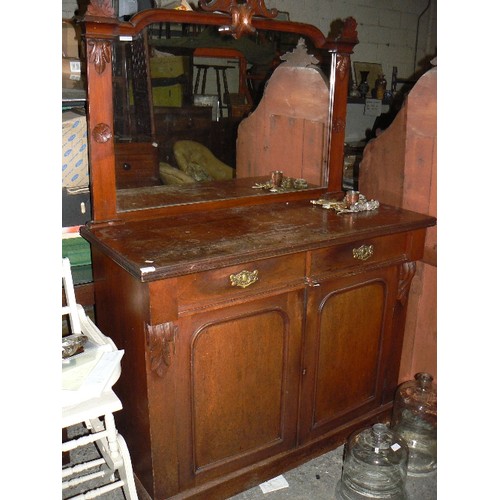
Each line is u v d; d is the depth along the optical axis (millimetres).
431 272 1960
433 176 1878
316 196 2049
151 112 1655
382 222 1716
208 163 1823
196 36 1686
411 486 1771
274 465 1727
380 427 1772
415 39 4004
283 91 1889
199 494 1581
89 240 1577
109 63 1517
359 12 3629
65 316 1923
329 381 1781
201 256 1334
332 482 1775
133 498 1494
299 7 3324
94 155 1560
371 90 3680
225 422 1578
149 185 1701
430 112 1850
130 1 1636
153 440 1452
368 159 2170
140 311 1362
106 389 1371
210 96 1783
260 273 1460
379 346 1888
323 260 1582
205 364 1473
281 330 1586
